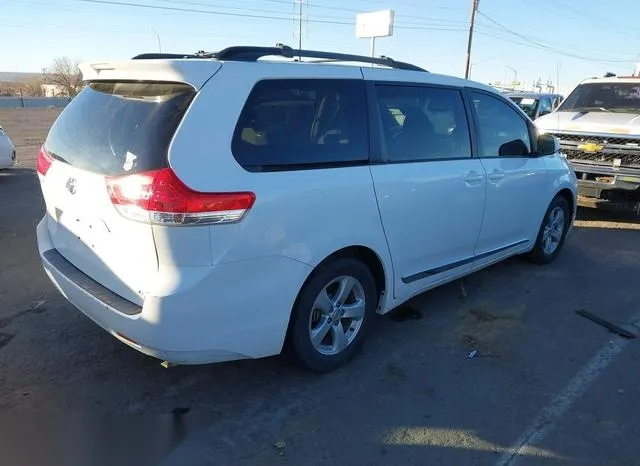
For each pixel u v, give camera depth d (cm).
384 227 353
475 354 381
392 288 376
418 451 281
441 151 405
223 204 267
